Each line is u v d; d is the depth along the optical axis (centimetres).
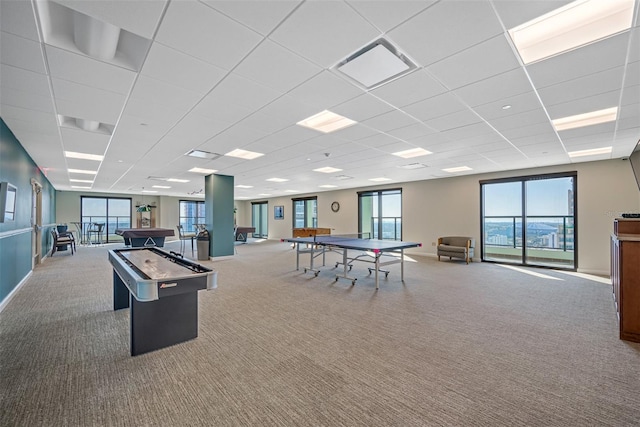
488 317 350
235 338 291
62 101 300
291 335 298
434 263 763
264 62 230
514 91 283
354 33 194
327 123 396
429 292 467
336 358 250
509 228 774
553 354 255
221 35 195
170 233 1051
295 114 343
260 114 342
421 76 254
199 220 1661
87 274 609
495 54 221
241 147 499
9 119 355
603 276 588
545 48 218
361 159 603
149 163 638
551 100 304
